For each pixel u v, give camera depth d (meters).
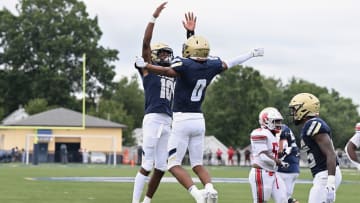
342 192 51.56
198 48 24.28
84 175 72.06
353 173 102.75
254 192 27.61
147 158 28.11
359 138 25.53
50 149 140.88
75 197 40.59
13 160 136.00
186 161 127.25
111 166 113.56
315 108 24.52
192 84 24.33
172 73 23.98
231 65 25.02
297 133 93.50
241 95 174.62
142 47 24.75
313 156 23.86
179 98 24.64
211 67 24.52
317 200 23.66
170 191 47.03
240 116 174.50
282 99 196.50
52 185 51.91
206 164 151.62
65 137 142.12
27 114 173.38
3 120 180.38
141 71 28.38
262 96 175.12
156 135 27.88
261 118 28.39
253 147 27.75
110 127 144.62
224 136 175.00
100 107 189.00
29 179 60.50
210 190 23.56
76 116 145.38
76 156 137.00
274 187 27.50
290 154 33.19
